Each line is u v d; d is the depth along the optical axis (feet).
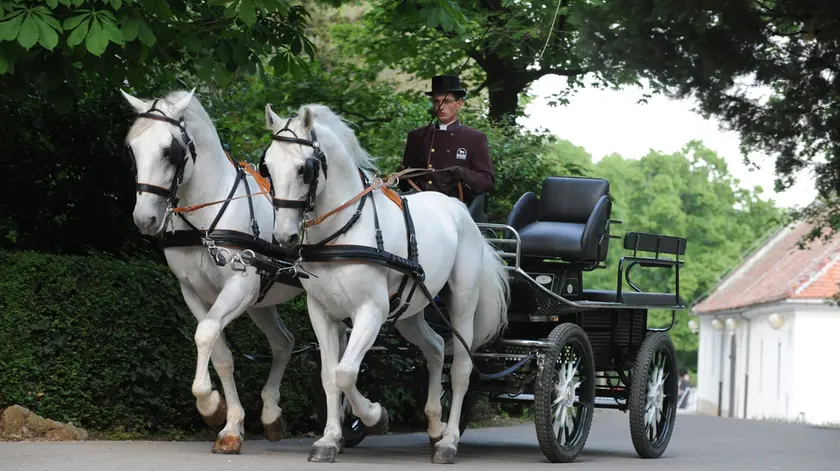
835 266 109.91
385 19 63.00
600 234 31.14
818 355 107.04
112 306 31.12
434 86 31.86
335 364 25.50
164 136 24.58
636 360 32.60
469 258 28.60
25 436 28.81
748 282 148.66
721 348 149.79
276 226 23.32
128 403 31.83
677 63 24.16
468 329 28.73
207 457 25.55
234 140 46.32
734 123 26.14
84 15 26.04
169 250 26.37
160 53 29.96
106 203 36.60
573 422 30.66
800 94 25.44
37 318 29.73
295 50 33.83
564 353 29.94
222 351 26.73
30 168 35.76
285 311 35.94
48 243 36.78
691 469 28.53
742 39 24.08
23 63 28.04
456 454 31.45
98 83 31.91
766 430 51.29
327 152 24.30
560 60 60.54
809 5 24.03
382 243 25.14
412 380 30.50
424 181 31.45
